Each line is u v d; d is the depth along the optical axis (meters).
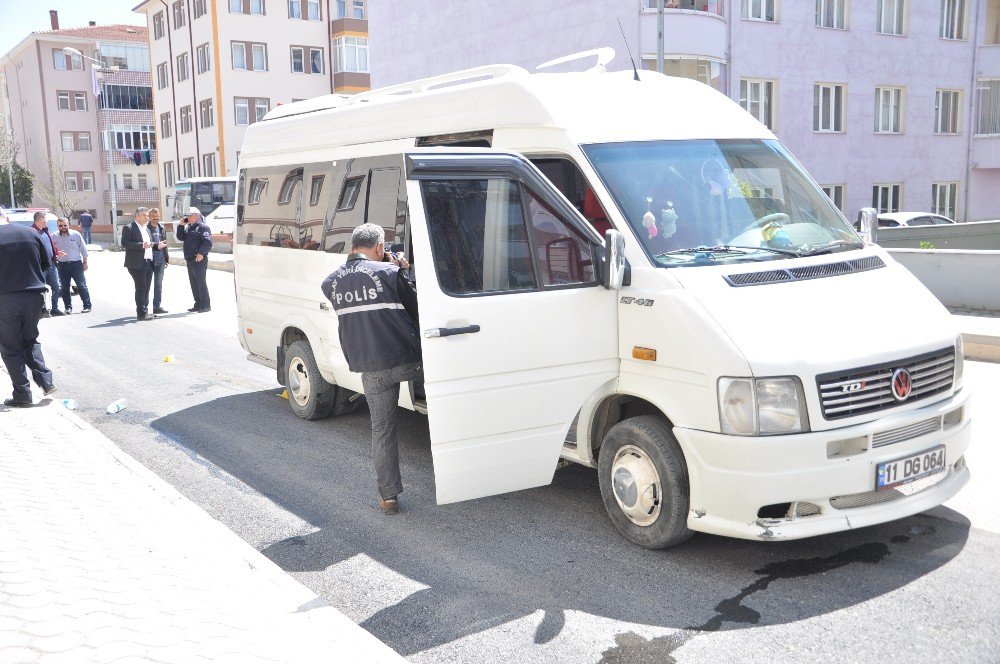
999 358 9.87
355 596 4.50
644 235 4.86
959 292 12.32
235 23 48.03
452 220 4.66
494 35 26.91
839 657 3.72
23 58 68.88
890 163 27.56
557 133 5.19
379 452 5.53
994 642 3.79
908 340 4.52
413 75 30.88
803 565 4.59
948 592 4.24
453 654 3.88
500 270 4.77
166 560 4.54
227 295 18.52
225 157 48.44
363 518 5.60
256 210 8.45
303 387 7.88
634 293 4.75
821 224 5.38
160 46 54.75
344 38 50.34
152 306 16.70
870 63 26.48
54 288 15.81
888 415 4.40
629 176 5.05
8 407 8.27
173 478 6.54
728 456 4.28
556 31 24.50
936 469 4.56
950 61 28.28
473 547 5.05
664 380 4.61
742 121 5.73
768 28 24.14
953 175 29.08
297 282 7.64
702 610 4.17
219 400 8.94
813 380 4.20
